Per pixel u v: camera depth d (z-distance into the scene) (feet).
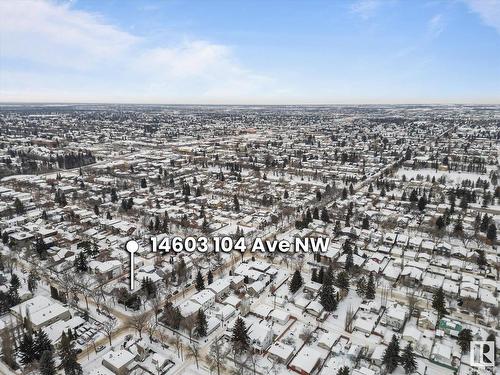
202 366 338.13
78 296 451.53
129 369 330.34
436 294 413.18
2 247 579.48
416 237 608.60
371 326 383.45
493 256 539.29
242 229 637.71
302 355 339.98
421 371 323.37
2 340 347.97
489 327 389.60
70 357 317.42
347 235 610.65
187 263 517.96
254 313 412.16
